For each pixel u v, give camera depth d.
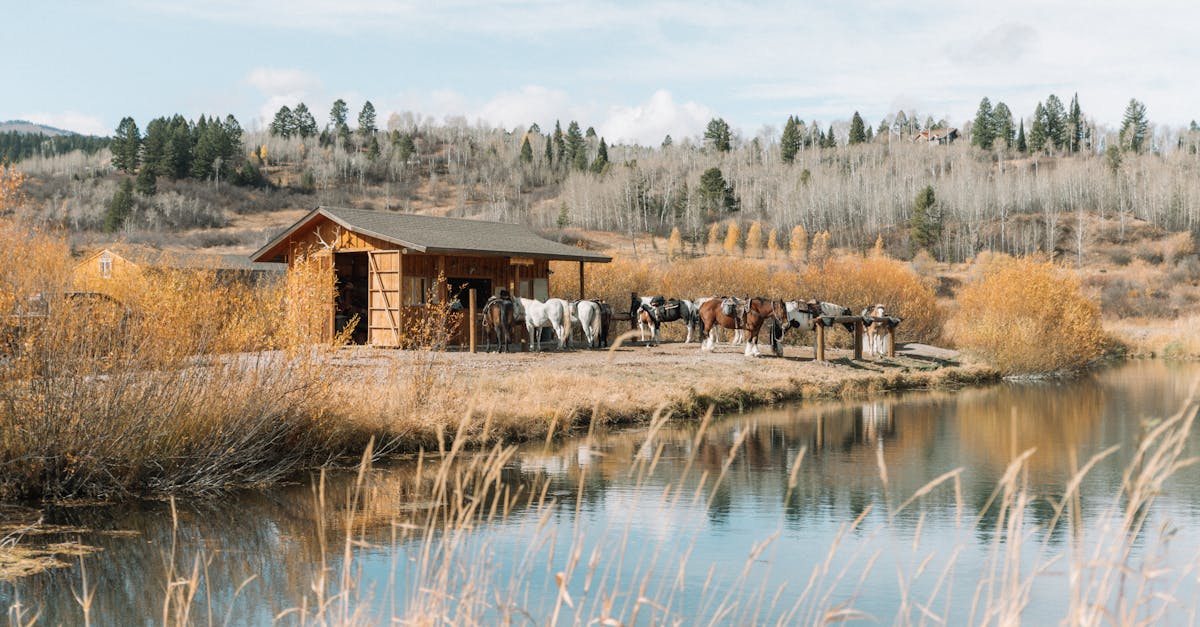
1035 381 33.41
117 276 18.48
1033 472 15.32
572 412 19.16
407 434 16.33
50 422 12.55
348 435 15.86
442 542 5.65
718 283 44.72
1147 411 23.81
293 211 190.38
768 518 11.88
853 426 20.78
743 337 36.88
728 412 23.19
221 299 14.72
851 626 7.80
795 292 44.44
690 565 9.66
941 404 25.41
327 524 11.22
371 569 9.29
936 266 124.19
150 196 175.38
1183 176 162.38
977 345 35.25
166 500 12.57
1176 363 42.94
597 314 31.12
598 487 13.72
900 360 34.47
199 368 14.03
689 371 26.88
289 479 14.02
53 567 9.45
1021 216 162.62
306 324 15.59
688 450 17.23
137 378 13.12
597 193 182.25
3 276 12.37
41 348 12.53
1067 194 170.50
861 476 14.87
